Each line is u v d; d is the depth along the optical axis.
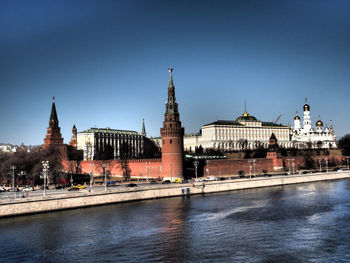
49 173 161.25
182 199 121.25
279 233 78.12
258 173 196.12
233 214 95.88
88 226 83.94
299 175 170.62
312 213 96.75
